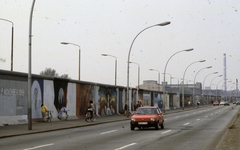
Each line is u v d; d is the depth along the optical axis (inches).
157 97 3540.8
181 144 685.3
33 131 1000.9
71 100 1726.1
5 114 1226.0
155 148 624.4
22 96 1323.8
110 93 2265.0
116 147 642.8
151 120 1063.0
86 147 647.1
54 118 1556.3
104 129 1139.9
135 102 2783.0
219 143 657.6
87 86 1914.4
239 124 1197.1
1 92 1210.0
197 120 1606.8
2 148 641.6
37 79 1439.5
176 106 4355.3
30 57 1067.9
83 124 1337.4
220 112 2632.9
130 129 1123.3
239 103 6195.9
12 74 1261.1
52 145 683.4
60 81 1620.3
